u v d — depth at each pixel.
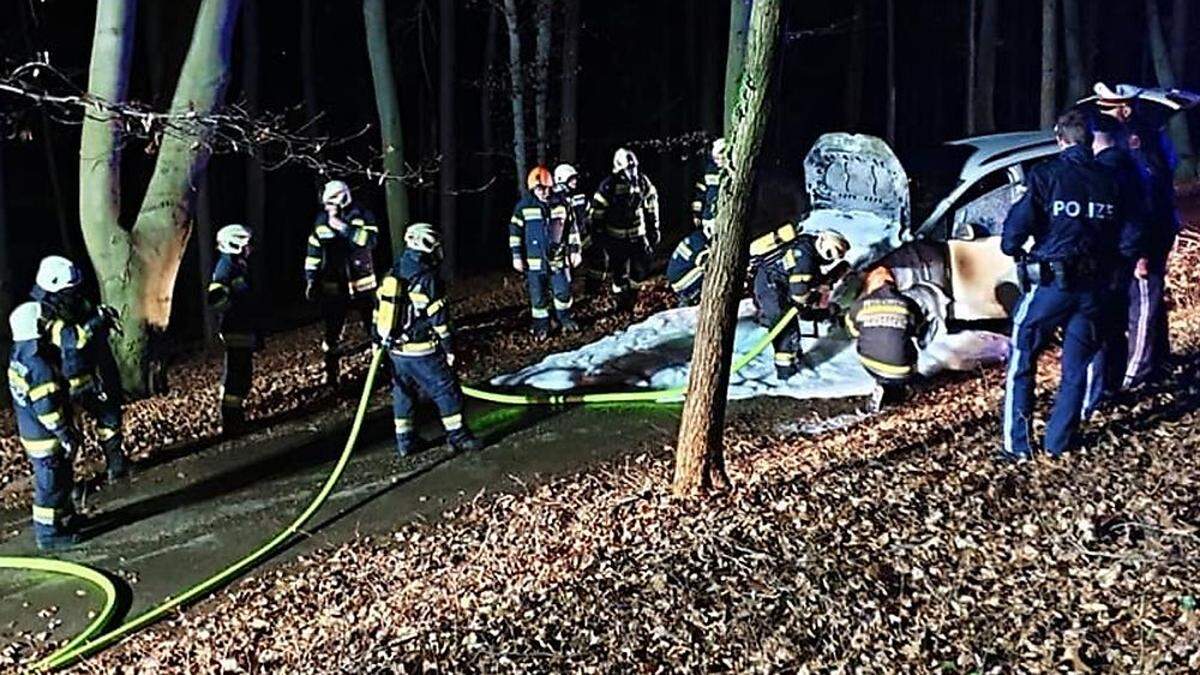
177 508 7.77
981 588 4.84
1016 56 23.52
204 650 5.80
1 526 7.73
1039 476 5.96
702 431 6.39
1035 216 6.04
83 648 5.98
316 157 10.40
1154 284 7.23
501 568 6.14
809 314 9.16
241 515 7.59
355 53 19.55
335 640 5.59
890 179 9.15
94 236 9.96
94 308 7.80
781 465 7.12
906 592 4.91
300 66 19.34
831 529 5.62
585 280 13.26
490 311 12.95
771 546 5.54
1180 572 4.62
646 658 4.75
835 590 5.00
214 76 9.57
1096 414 6.94
